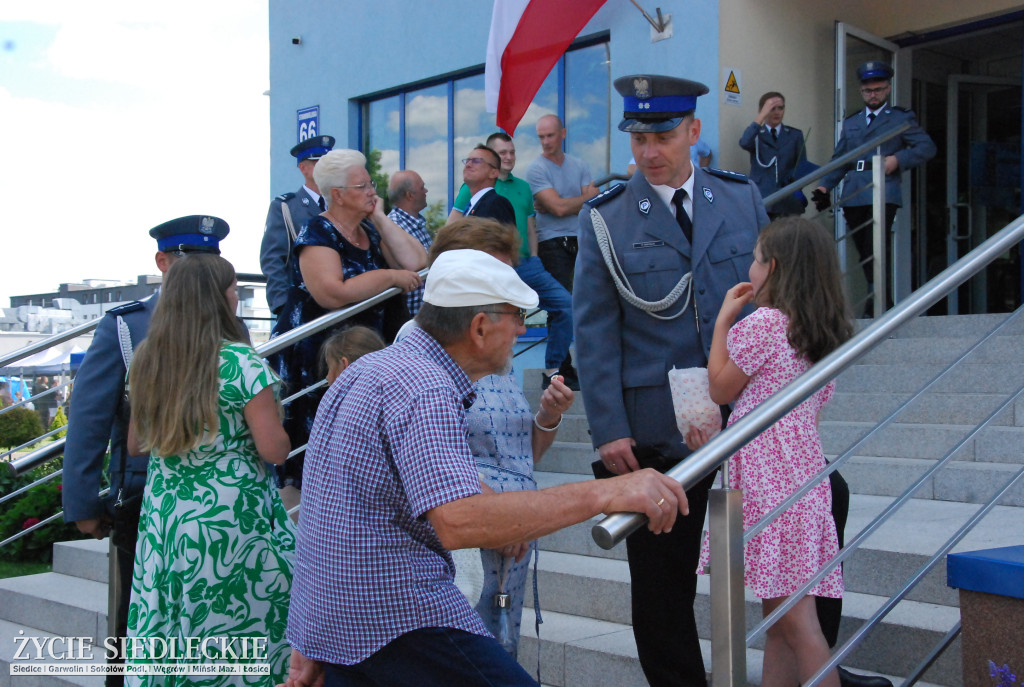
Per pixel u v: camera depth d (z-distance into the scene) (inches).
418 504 70.0
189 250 137.2
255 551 107.7
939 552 99.8
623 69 270.8
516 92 246.4
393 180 209.6
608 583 138.6
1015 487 148.3
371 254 161.5
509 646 103.3
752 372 97.3
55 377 704.4
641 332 111.1
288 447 111.0
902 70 289.7
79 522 126.4
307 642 77.5
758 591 94.1
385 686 74.2
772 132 243.0
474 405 99.5
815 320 96.5
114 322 124.5
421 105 330.6
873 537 130.8
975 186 311.0
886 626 112.2
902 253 290.5
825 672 87.1
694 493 104.9
